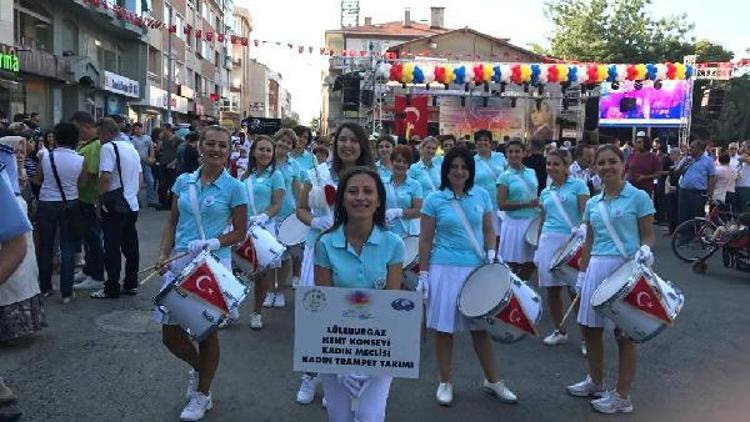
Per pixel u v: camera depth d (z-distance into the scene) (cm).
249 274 574
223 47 6291
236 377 535
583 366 590
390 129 2383
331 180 545
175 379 523
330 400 347
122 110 3244
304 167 825
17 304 584
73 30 2692
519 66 1877
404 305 326
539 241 668
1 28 1903
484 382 518
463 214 489
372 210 348
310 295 328
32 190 803
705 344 664
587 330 507
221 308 404
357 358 330
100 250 806
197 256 419
